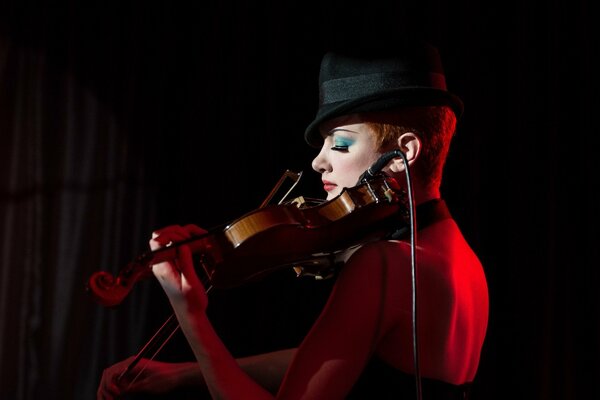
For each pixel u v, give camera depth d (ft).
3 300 10.50
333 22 9.66
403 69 4.40
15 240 10.61
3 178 10.65
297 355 3.86
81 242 10.40
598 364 8.96
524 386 9.05
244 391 3.83
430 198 4.42
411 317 3.93
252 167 9.84
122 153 10.29
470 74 9.26
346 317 3.81
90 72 10.48
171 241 3.76
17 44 10.65
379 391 3.96
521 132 9.16
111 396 4.80
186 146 10.08
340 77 4.45
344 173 4.39
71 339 10.34
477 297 4.43
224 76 10.02
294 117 9.75
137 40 10.36
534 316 9.09
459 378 4.18
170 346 9.80
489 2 9.33
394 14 9.45
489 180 9.23
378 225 4.28
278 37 9.86
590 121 9.04
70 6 10.58
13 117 10.67
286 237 3.97
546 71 9.16
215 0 10.14
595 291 8.99
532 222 9.12
